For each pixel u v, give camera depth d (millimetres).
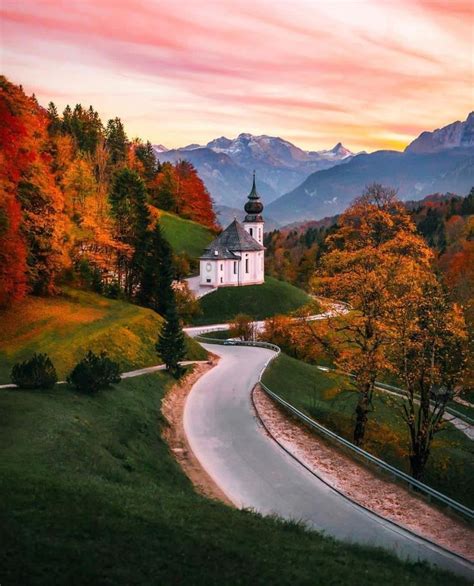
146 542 17859
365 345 39000
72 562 15812
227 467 33656
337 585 17328
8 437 27141
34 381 37688
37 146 62844
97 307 65062
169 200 159375
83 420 32875
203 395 50031
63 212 70250
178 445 37344
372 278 37406
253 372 59969
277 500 29219
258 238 144500
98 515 19125
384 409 55062
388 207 40781
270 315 113562
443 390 46281
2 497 19203
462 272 106688
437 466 43719
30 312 58000
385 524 27031
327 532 25688
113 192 78750
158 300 73000
